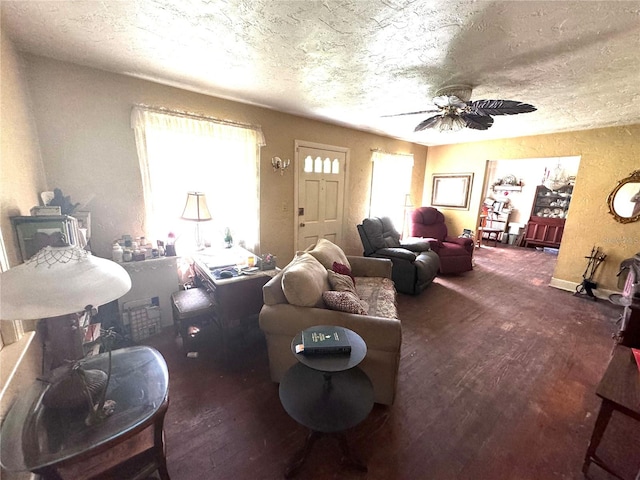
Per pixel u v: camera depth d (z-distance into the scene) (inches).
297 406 50.3
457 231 210.8
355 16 55.2
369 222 153.8
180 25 60.0
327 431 45.8
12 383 44.2
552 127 145.2
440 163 215.0
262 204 132.0
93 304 35.6
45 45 70.2
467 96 92.0
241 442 57.7
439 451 56.8
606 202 141.7
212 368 80.8
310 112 130.6
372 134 175.8
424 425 63.0
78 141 85.3
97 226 92.1
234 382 75.2
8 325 50.8
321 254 95.7
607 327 112.3
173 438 58.0
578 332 107.7
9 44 64.1
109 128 89.7
